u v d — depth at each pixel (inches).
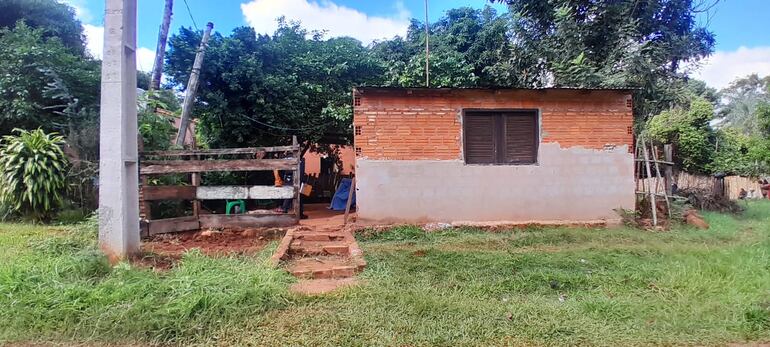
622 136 354.0
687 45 483.8
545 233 303.0
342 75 547.8
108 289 160.4
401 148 338.3
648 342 134.4
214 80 474.6
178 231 316.2
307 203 583.5
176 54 471.5
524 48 545.6
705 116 643.5
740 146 795.4
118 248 221.3
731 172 721.0
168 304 147.2
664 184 386.3
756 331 141.6
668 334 138.9
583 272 208.5
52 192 340.5
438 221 339.9
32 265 187.3
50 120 422.3
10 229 297.4
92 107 424.8
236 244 286.5
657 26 491.5
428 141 340.5
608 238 291.9
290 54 533.6
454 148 341.7
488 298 171.6
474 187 342.3
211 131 507.5
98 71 459.5
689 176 568.7
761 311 151.9
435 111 340.8
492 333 137.6
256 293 159.3
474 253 248.1
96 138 378.0
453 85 559.2
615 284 186.9
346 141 601.3
